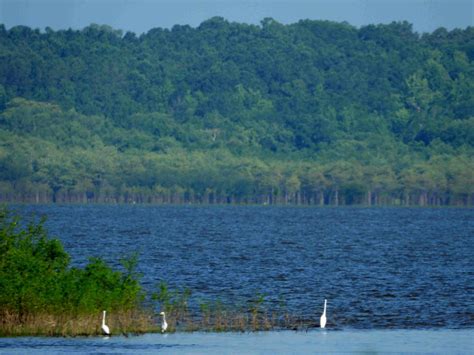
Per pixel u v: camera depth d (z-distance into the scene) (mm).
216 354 146375
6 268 153250
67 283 155000
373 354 149250
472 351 152500
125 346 149250
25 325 151875
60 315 153375
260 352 148875
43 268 155250
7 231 160250
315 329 170875
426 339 162750
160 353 145125
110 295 157750
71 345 148000
